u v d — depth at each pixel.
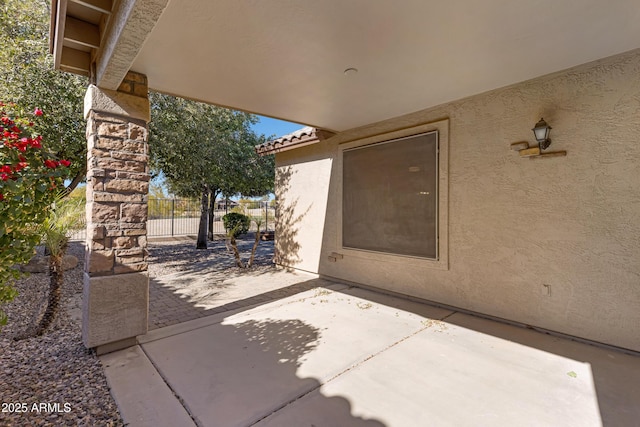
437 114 5.46
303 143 7.85
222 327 4.49
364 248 6.67
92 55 3.77
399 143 6.01
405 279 5.95
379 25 3.09
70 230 4.48
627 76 3.66
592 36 3.29
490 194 4.82
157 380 3.07
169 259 10.61
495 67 4.01
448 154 5.30
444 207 5.32
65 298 5.74
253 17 2.95
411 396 2.83
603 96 3.82
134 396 2.80
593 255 3.90
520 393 2.88
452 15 2.93
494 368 3.33
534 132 4.17
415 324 4.61
